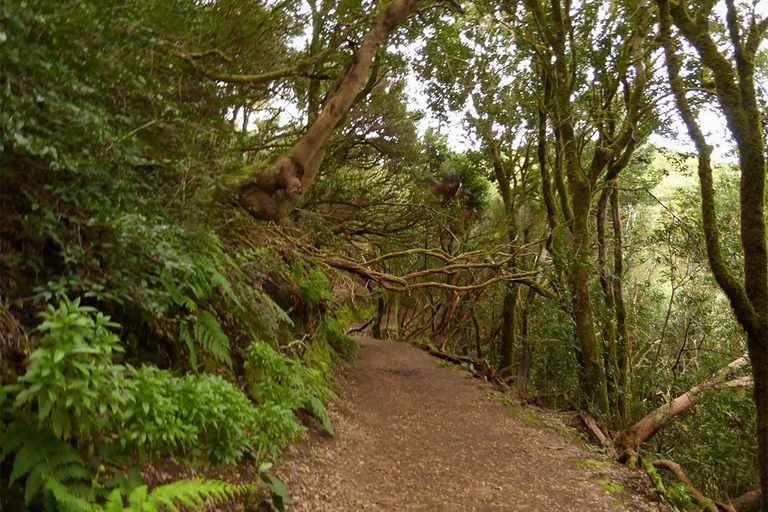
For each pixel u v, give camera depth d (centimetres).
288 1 634
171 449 327
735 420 956
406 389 1039
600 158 1016
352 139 1144
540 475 622
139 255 354
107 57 357
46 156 305
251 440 405
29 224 295
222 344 447
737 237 988
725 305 1109
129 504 259
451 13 1048
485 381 1253
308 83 943
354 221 1340
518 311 1582
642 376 1262
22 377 225
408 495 513
